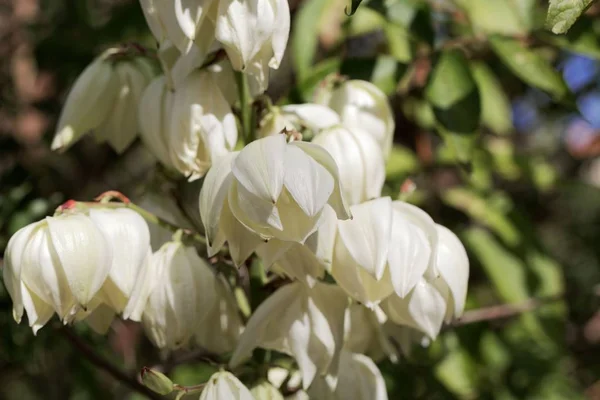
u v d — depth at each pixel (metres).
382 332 1.03
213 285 1.02
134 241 1.00
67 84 1.37
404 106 1.33
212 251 0.97
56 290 0.98
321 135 1.02
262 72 1.00
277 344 1.01
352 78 1.15
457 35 1.24
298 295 1.01
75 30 1.32
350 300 1.01
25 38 1.47
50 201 1.21
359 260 0.98
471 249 1.30
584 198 2.06
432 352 1.29
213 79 1.02
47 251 0.98
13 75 1.46
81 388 1.36
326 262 0.97
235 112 1.05
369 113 1.08
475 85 1.13
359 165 1.01
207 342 1.05
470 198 1.31
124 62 1.08
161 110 1.04
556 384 1.40
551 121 2.01
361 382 1.03
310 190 0.94
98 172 1.50
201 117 1.02
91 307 1.00
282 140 0.95
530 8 1.17
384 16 1.16
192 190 1.21
